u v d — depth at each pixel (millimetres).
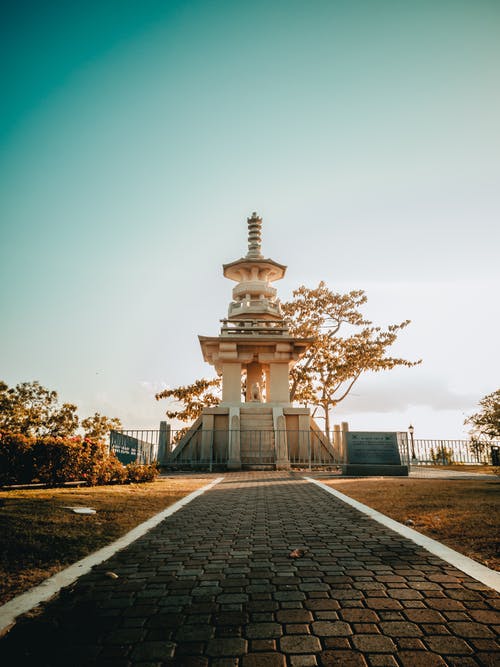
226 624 3512
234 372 25625
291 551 5562
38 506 7691
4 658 3020
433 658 2979
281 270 30281
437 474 17297
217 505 8992
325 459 23188
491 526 6246
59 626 3484
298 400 34625
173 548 5730
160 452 21750
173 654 3074
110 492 10047
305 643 3201
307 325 34594
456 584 4262
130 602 3943
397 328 34281
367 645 3156
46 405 29672
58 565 4941
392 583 4328
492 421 22406
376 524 7008
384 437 17672
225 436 23156
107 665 2939
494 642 3170
